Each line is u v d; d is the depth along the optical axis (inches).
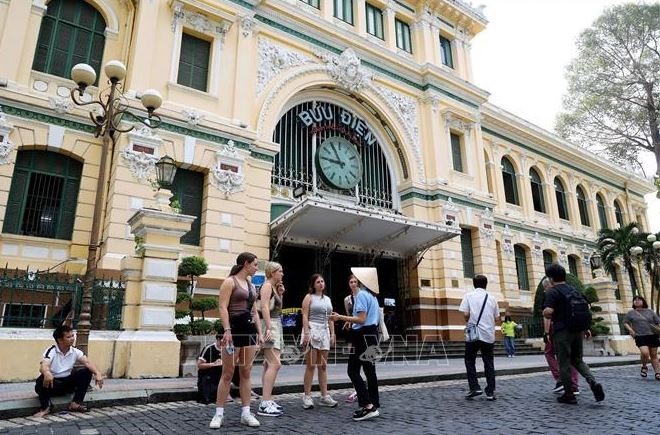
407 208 774.5
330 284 690.2
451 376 406.0
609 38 1211.2
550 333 291.4
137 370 331.3
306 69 690.2
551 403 269.3
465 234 836.0
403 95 821.9
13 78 480.1
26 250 469.4
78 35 547.5
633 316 411.5
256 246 575.2
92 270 291.3
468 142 884.0
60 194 502.6
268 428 205.2
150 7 560.1
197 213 544.1
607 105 1237.1
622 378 405.7
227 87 597.9
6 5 495.2
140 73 530.6
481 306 293.6
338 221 609.0
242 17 630.5
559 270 279.9
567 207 1192.8
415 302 732.7
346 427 208.2
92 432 196.9
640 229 1423.5
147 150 510.0
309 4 753.0
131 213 482.9
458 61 933.8
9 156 464.1
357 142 768.3
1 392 257.1
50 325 355.3
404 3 889.5
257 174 600.1
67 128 504.7
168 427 206.7
